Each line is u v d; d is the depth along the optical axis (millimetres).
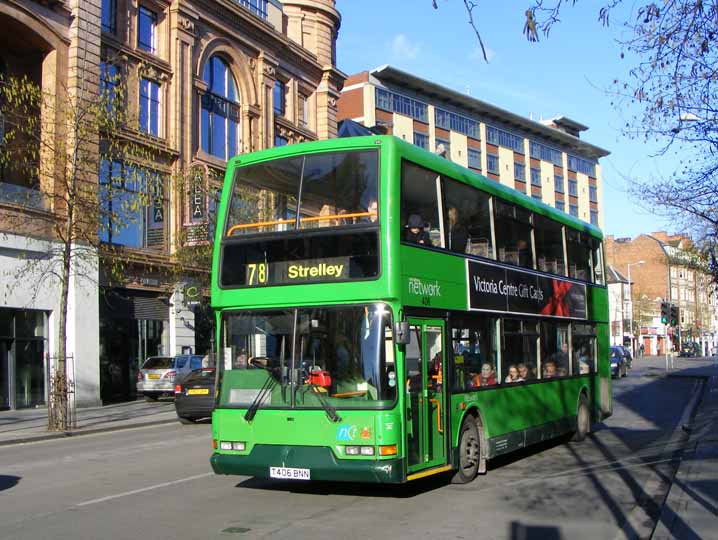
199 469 12328
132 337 30219
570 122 85250
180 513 8867
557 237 14945
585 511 8992
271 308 9508
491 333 11727
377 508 9141
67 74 26609
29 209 24250
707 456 12758
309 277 9328
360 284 9039
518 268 12883
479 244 11570
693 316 104500
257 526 8172
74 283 26312
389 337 8930
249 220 9898
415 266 9508
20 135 24406
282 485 10734
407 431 9023
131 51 29953
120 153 24938
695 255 23406
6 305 24328
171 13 32375
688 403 25375
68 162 21719
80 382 26391
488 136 73312
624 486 10641
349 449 8789
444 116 68312
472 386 10945
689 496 9414
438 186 10453
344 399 8906
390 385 8820
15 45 25891
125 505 9367
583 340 15953
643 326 98625
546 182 81312
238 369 9586
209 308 32469
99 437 18656
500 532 7922
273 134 38875
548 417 13641
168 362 29156
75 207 21125
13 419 22469
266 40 38312
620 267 106250
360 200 9297
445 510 9023
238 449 9398
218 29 35000
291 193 9766
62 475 12031
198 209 31375
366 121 60781
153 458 13891
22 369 25328
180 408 20984
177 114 32062
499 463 12930
